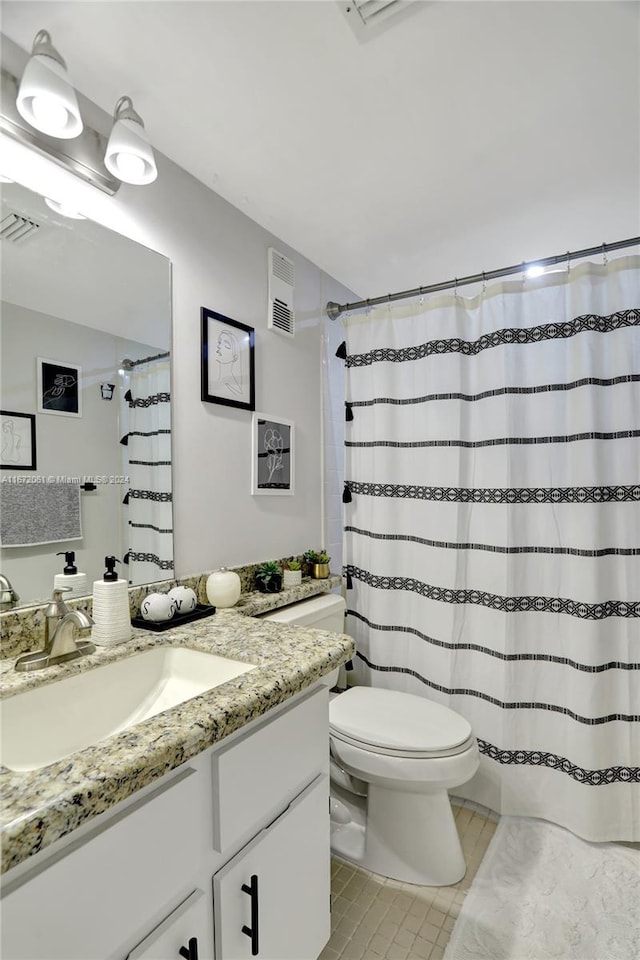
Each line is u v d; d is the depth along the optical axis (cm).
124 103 118
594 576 159
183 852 76
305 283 209
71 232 118
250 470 175
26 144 108
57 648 99
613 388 162
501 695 173
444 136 135
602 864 151
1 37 103
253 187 158
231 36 104
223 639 117
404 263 209
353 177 153
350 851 156
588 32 104
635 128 131
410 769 136
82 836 62
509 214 173
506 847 159
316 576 190
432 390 189
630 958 121
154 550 138
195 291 153
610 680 161
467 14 100
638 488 159
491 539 177
